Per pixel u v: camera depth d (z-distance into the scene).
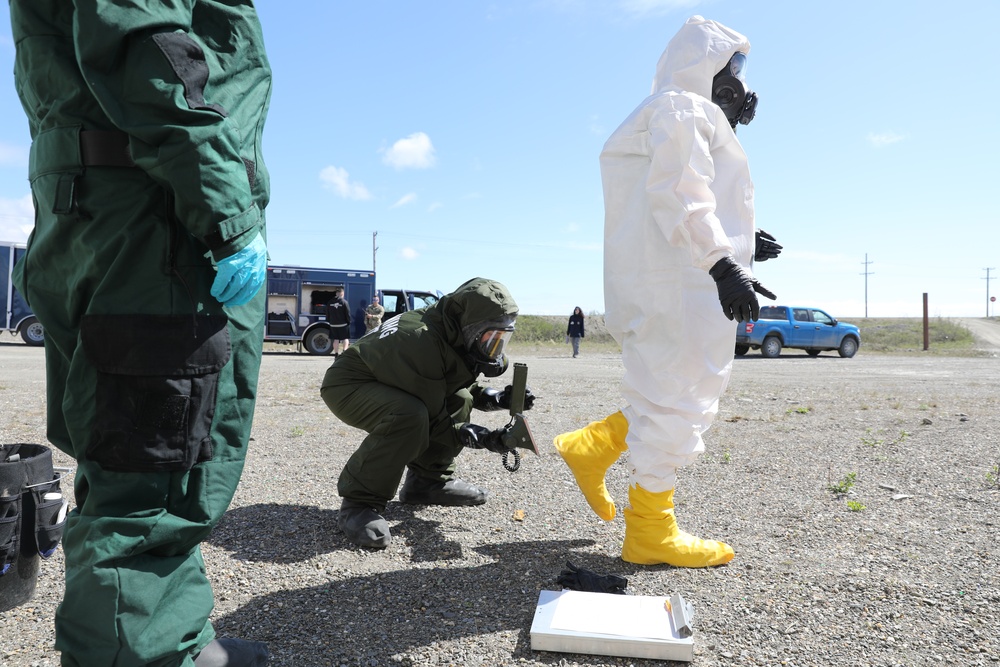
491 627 2.28
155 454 1.52
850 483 4.11
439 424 3.41
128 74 1.45
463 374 3.32
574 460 3.07
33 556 2.43
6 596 2.35
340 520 3.21
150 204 1.55
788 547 3.07
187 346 1.55
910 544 3.07
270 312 20.75
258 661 1.92
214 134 1.49
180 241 1.57
